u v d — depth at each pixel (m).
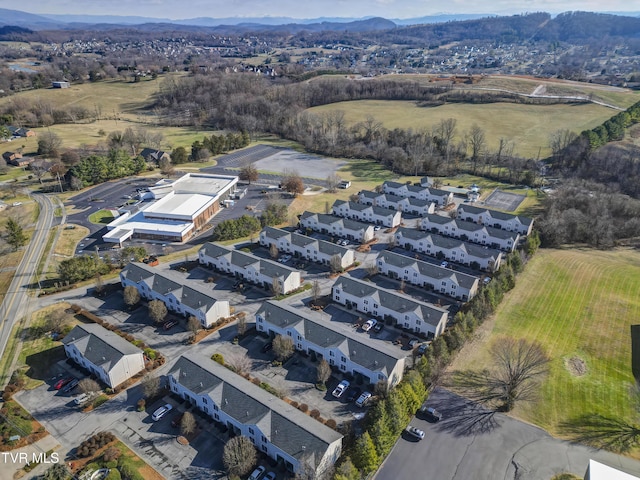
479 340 82.12
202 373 67.81
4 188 157.62
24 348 80.56
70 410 66.94
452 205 151.12
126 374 72.12
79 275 101.62
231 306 93.19
